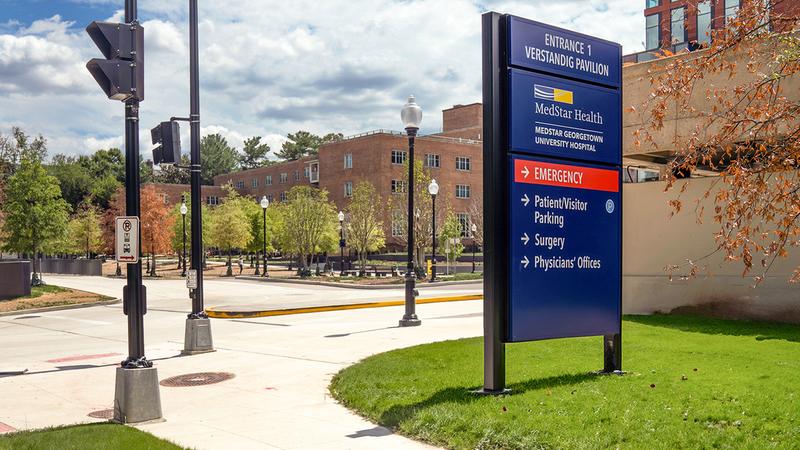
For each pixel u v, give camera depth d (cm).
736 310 1459
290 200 5438
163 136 1103
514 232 851
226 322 2017
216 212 6888
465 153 7694
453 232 5516
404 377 976
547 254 880
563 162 903
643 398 759
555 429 659
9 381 1143
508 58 859
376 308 2403
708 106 1393
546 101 888
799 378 827
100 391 1045
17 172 4000
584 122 925
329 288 3762
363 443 692
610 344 934
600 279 930
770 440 602
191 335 1388
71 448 658
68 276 5822
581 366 984
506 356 1098
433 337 1510
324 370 1141
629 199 1631
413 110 1731
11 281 2988
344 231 5319
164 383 1064
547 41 893
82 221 7125
